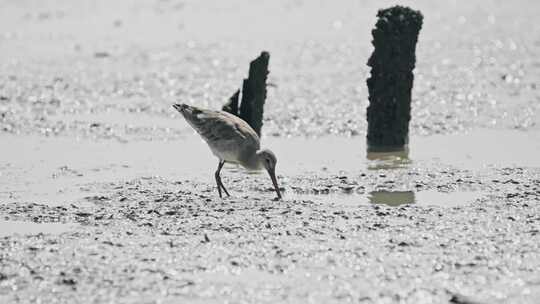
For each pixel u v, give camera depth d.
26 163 16.31
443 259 10.55
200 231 11.79
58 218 12.57
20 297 9.48
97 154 17.09
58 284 9.82
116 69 26.86
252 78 17.78
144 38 32.53
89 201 13.65
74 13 37.50
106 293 9.56
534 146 17.53
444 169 15.72
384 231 11.75
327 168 15.95
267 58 17.77
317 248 10.99
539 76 25.30
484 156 16.73
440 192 14.17
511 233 11.56
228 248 11.02
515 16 37.09
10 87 23.69
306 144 18.06
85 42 31.61
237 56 29.11
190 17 36.75
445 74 25.97
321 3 39.72
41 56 28.88
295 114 20.72
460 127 19.42
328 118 20.31
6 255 10.77
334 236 11.53
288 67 27.36
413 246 11.06
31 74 25.75
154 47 30.72
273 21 36.00
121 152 17.30
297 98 22.64
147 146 17.86
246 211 12.87
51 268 10.30
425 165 16.08
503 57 28.53
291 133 19.02
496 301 9.31
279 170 15.86
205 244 11.20
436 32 33.94
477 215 12.53
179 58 28.75
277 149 17.61
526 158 16.52
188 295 9.52
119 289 9.67
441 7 39.81
